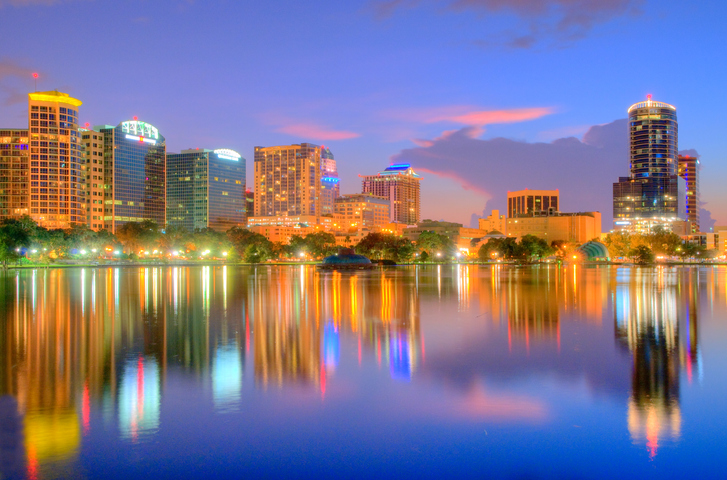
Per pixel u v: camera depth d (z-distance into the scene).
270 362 23.86
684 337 30.61
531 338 30.17
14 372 21.95
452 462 13.64
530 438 15.07
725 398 18.41
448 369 22.53
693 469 13.28
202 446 14.48
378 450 14.30
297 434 15.30
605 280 91.44
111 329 33.41
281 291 66.00
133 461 13.62
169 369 22.48
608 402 18.03
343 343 28.52
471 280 92.31
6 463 13.48
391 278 101.44
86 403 17.86
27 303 49.66
